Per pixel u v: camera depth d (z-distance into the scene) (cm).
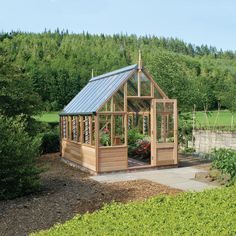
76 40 12400
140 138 1933
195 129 2427
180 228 504
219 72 6981
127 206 645
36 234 543
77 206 1003
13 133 1159
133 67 1602
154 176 1465
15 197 1098
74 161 1792
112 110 1552
